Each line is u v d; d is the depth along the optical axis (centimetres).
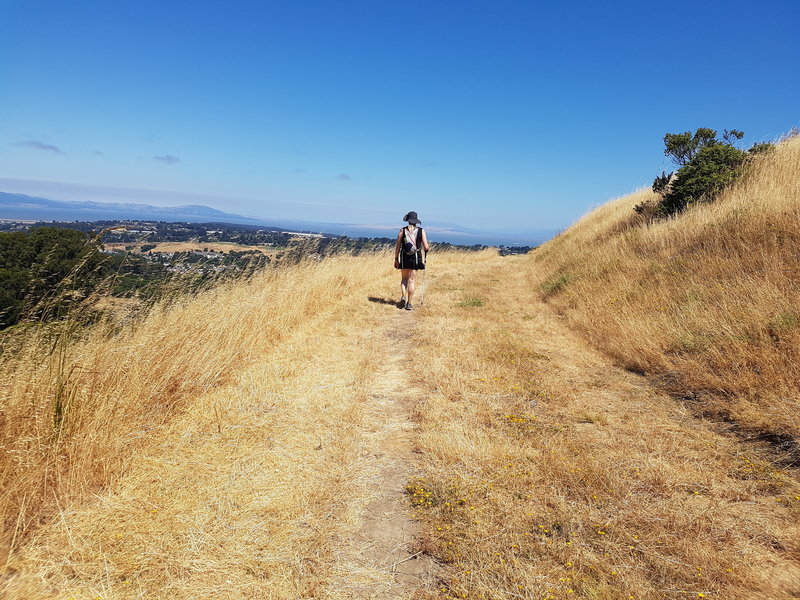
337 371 523
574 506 261
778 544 220
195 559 222
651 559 214
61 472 270
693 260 715
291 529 249
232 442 339
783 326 427
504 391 452
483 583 207
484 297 1029
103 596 196
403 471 317
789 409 336
